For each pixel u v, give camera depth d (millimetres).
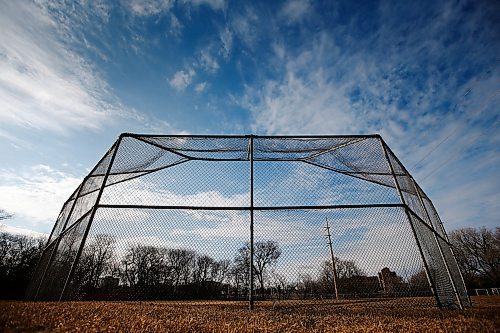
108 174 5402
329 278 5023
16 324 2531
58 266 5551
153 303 4879
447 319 3496
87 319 2982
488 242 36500
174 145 6703
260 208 5207
